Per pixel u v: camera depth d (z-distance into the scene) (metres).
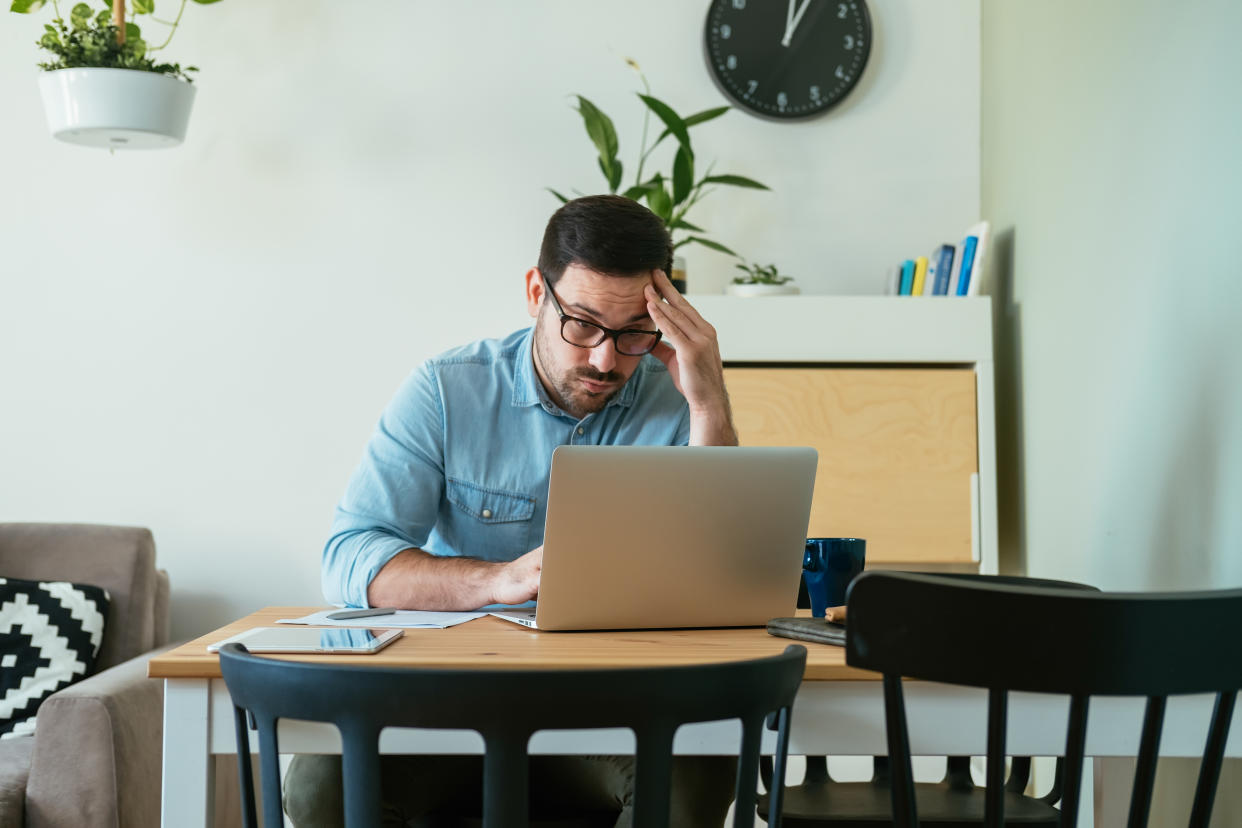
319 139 2.93
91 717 1.88
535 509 1.77
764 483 1.32
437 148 2.94
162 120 2.55
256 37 2.93
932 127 2.97
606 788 1.48
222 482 2.91
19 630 2.24
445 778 1.46
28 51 2.90
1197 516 1.71
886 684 0.90
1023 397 2.60
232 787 2.19
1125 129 1.99
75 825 1.85
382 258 2.94
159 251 2.91
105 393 2.91
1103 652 0.85
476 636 1.28
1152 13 1.87
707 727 1.15
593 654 1.16
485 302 2.94
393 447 1.72
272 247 2.93
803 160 2.96
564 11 2.96
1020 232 2.61
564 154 2.95
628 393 1.83
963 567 2.59
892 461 2.57
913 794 0.90
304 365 2.93
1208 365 1.67
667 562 1.31
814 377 2.57
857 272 2.96
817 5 2.95
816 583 1.46
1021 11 2.61
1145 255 1.90
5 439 2.90
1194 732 1.15
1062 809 0.87
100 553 2.42
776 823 0.99
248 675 0.90
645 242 1.60
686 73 2.96
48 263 2.90
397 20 2.95
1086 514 2.19
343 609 1.52
